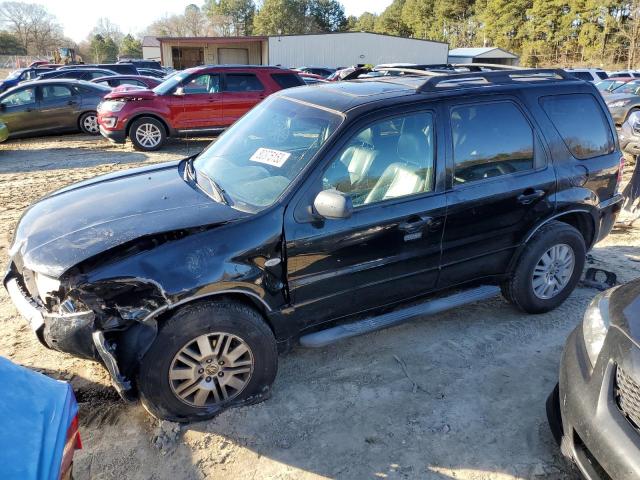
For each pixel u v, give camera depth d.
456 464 2.80
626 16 51.88
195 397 2.93
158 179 3.64
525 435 3.02
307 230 3.01
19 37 83.06
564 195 4.00
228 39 39.34
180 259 2.71
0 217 6.71
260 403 3.18
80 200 3.32
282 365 3.61
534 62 61.44
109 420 3.05
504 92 3.80
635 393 2.25
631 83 15.53
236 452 2.83
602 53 52.78
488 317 4.29
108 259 2.68
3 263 5.05
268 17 70.62
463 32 79.50
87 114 13.99
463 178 3.57
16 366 2.06
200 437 2.91
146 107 11.30
